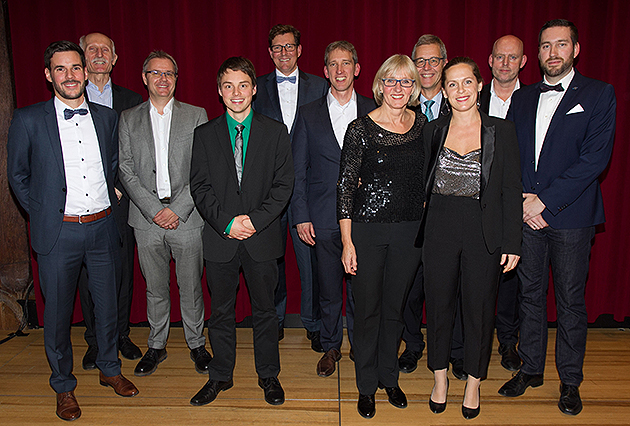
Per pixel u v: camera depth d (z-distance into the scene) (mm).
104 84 2924
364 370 2285
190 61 3178
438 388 2332
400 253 2146
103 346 2479
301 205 2617
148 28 3207
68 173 2252
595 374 2740
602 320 3416
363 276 2152
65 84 2145
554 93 2408
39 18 3172
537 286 2500
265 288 2352
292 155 2572
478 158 2076
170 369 2816
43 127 2197
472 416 2289
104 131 2352
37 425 2277
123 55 3188
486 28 3102
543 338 2531
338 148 2555
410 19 3133
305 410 2381
